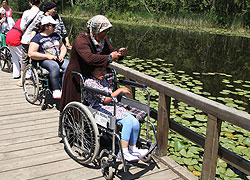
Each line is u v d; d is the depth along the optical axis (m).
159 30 17.08
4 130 3.34
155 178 2.58
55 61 3.91
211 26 19.94
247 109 4.85
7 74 5.68
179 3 23.59
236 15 19.59
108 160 2.43
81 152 2.88
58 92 3.81
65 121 2.87
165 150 2.89
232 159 2.25
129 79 3.34
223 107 2.20
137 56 9.07
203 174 2.43
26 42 4.48
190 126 4.03
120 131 2.62
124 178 2.56
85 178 2.52
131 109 2.73
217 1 20.88
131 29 16.97
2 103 4.15
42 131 3.35
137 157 2.46
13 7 29.00
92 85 2.59
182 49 10.81
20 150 2.93
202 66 8.09
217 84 6.36
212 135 2.29
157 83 2.82
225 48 11.48
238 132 4.07
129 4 24.44
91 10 26.38
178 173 2.63
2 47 5.71
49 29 3.91
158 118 2.84
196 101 2.39
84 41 2.59
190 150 3.42
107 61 2.50
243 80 6.74
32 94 4.50
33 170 2.61
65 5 29.69
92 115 2.51
